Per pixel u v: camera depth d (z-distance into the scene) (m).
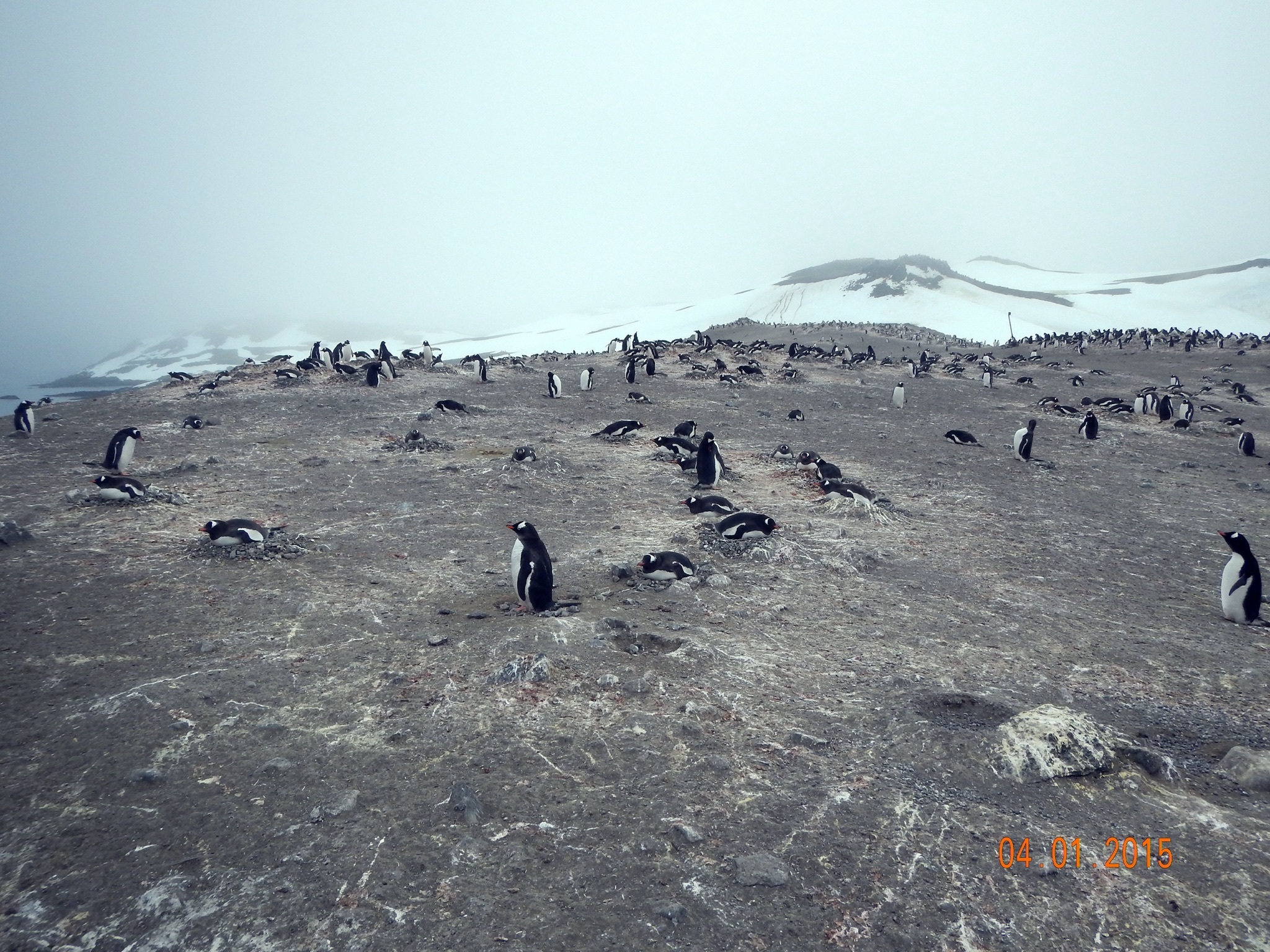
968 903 4.33
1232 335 63.28
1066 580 10.68
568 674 6.82
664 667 7.09
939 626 8.60
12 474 14.41
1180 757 5.87
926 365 40.22
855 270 190.00
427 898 4.21
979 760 5.58
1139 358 51.06
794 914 4.21
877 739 5.95
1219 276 188.75
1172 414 28.09
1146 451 22.59
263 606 8.34
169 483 14.05
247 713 6.04
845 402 29.41
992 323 142.25
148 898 4.11
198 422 19.72
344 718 6.02
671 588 9.27
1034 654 7.92
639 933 4.05
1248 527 14.17
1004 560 11.49
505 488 14.40
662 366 36.91
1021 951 4.03
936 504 14.85
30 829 4.60
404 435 19.62
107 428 19.66
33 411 19.89
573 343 181.12
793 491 15.10
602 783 5.30
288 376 27.12
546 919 4.11
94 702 6.04
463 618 8.15
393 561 10.15
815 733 6.04
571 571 9.90
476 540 11.21
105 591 8.55
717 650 7.50
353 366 29.67
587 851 4.63
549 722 6.04
